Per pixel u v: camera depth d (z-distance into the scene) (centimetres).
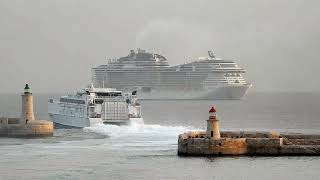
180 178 17088
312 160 19275
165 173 17725
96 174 17750
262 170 17900
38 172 18100
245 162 19025
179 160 19588
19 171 18275
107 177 17312
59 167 18912
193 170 18025
